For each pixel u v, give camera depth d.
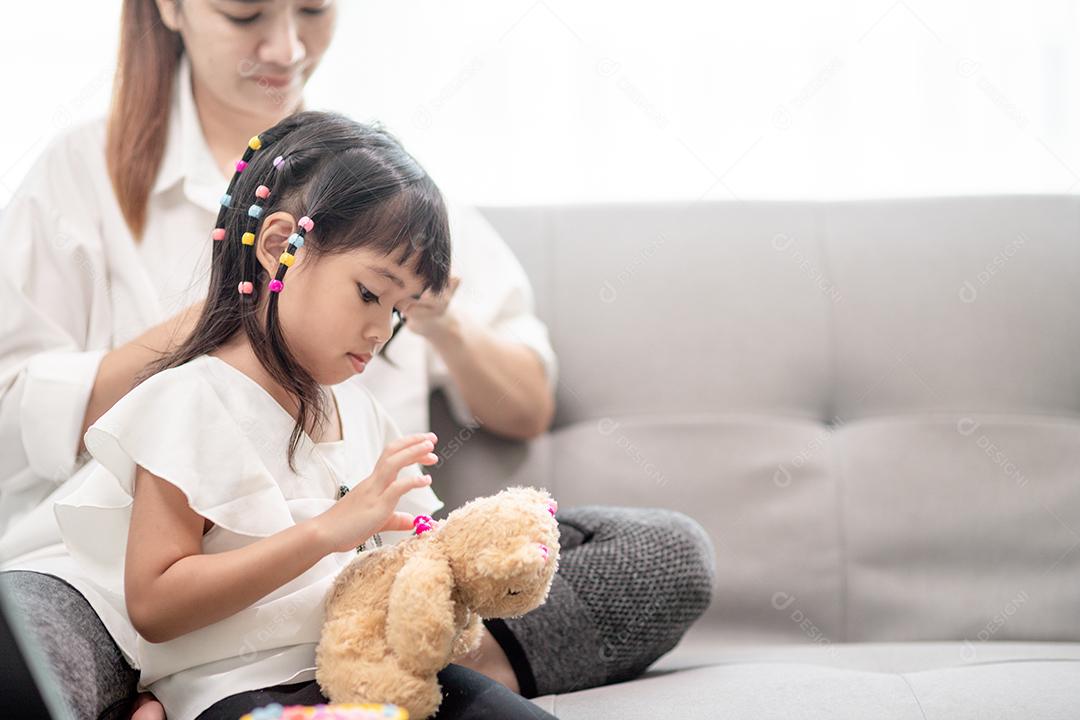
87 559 1.07
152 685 1.06
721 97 2.02
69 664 1.00
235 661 1.00
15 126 1.84
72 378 1.28
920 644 1.52
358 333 1.05
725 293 1.74
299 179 1.09
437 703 0.94
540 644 1.19
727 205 1.79
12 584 1.06
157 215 1.46
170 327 1.29
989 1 2.02
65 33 1.86
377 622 0.95
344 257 1.04
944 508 1.63
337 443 1.12
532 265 1.77
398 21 1.97
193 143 1.45
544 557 0.94
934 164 2.03
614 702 1.11
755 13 2.01
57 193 1.43
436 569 0.93
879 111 2.01
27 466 1.33
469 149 1.99
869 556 1.62
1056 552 1.61
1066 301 1.73
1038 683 1.10
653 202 1.80
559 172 2.01
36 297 1.39
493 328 1.66
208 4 1.39
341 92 1.96
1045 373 1.70
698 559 1.27
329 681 0.94
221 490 1.00
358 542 0.97
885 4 2.02
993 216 1.77
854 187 2.03
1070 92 2.02
